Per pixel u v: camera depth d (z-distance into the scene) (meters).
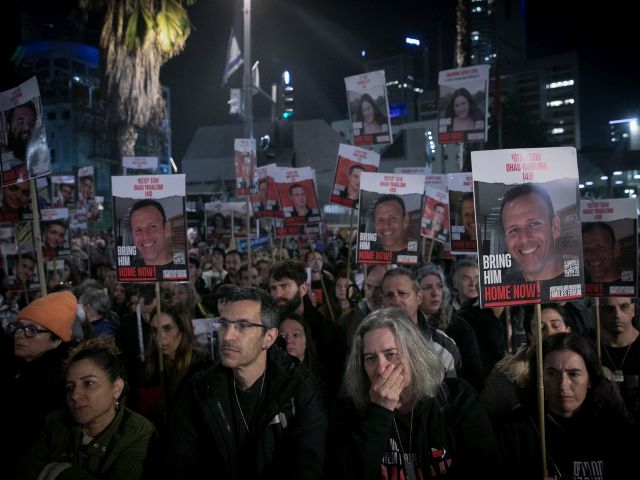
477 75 8.46
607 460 2.81
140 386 4.38
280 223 10.53
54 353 3.68
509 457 2.90
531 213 3.03
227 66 17.30
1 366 3.58
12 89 5.01
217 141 73.25
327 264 10.50
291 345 4.19
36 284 7.85
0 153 5.11
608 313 4.54
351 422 2.85
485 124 8.43
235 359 2.84
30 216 5.64
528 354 3.13
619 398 2.96
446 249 9.39
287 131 64.62
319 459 2.74
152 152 31.22
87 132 61.88
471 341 4.67
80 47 74.00
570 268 3.07
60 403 3.46
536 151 3.06
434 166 78.56
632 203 4.38
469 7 28.19
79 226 12.81
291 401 2.87
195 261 9.71
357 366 2.82
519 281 2.99
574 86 121.19
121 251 4.50
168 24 18.22
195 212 17.58
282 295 5.02
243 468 2.83
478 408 2.75
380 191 6.16
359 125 8.68
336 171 7.93
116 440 2.98
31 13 71.50
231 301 2.93
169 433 2.95
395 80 160.00
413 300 4.15
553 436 2.88
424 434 2.67
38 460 2.97
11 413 3.42
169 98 82.00
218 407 2.87
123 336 5.09
